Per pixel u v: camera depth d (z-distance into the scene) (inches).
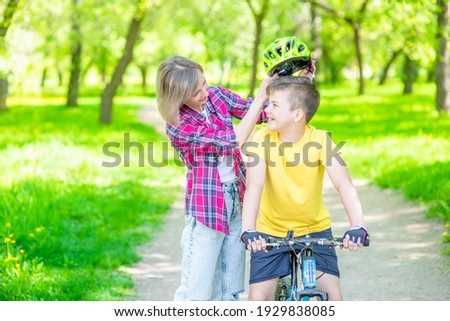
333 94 2245.3
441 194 535.8
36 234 424.8
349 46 2913.4
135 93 3344.0
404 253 423.8
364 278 379.9
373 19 1268.5
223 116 244.4
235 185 241.0
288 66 223.5
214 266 241.9
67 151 737.6
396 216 525.7
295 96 205.5
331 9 1886.1
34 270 356.5
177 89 224.8
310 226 218.4
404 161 717.9
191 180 240.4
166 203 605.6
